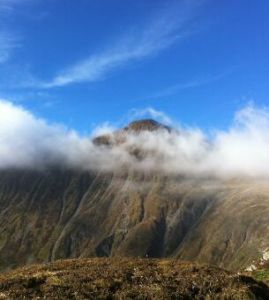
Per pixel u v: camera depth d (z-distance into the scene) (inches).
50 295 966.4
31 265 1316.4
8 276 1147.3
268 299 1021.8
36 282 1046.4
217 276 1104.2
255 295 998.4
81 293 975.6
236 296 987.9
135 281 1071.6
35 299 936.9
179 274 1122.0
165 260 1284.4
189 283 1048.8
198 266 1198.3
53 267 1220.5
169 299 968.9
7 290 993.5
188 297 996.6
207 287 1028.5
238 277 1086.4
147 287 1021.8
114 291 1011.3
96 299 960.9
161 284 1035.9
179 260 1298.0
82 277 1068.5
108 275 1090.1
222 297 987.3
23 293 973.2
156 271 1146.0
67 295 967.6
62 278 1062.4
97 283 1032.2
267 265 1625.2
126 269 1151.6
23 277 1077.1
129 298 965.8
